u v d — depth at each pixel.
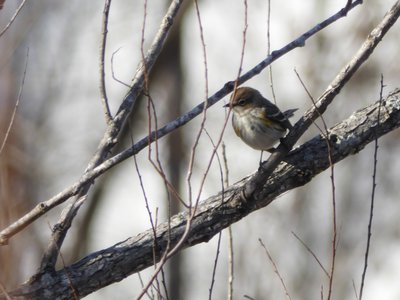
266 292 16.25
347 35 19.38
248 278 16.58
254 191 7.45
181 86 17.94
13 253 10.52
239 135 9.42
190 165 5.91
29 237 12.57
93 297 17.09
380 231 19.73
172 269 17.28
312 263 18.83
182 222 7.45
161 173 6.10
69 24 19.91
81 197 7.37
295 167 7.59
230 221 7.50
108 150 7.40
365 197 19.86
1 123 13.05
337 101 19.00
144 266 7.40
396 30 18.48
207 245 18.11
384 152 19.80
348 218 19.72
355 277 19.22
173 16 7.64
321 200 19.67
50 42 19.55
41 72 19.25
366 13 18.83
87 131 19.38
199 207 7.51
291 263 18.69
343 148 7.65
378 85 18.69
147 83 6.27
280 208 19.05
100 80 7.45
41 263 7.26
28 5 18.73
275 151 7.41
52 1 19.70
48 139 18.67
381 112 7.71
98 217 18.69
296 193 19.30
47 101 19.19
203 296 18.17
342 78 7.45
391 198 19.88
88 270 7.28
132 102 7.52
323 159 7.61
